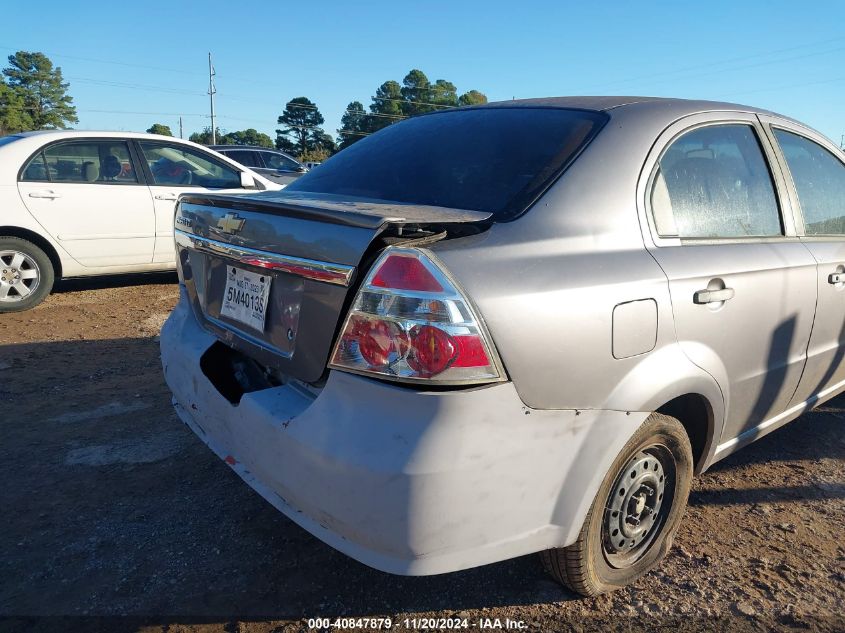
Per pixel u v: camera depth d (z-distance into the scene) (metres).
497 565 2.49
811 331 2.97
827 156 3.46
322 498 1.78
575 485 1.94
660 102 2.62
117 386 4.17
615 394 1.99
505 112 2.67
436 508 1.68
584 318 1.89
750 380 2.62
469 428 1.69
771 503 3.00
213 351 2.48
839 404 4.23
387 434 1.68
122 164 6.39
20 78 83.69
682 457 2.40
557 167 2.19
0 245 5.73
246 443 2.07
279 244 1.98
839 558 2.61
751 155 2.88
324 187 2.66
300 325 1.91
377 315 1.70
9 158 5.80
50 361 4.61
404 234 1.78
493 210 2.08
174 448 3.35
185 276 2.77
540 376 1.79
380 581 2.38
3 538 2.57
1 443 3.34
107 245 6.29
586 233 2.07
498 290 1.75
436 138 2.66
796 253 2.85
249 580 2.37
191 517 2.75
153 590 2.30
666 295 2.14
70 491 2.92
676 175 2.45
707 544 2.67
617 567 2.34
